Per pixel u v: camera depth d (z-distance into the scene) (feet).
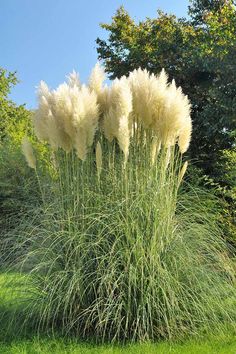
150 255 17.89
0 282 19.30
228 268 19.90
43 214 20.40
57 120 19.85
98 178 19.30
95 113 19.38
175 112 19.45
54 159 21.25
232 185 35.24
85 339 17.49
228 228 28.45
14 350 16.03
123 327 17.58
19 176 41.57
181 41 52.70
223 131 45.11
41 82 21.40
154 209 18.74
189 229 19.77
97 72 21.42
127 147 18.78
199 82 51.42
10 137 54.29
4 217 37.09
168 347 16.40
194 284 18.44
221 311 18.16
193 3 54.70
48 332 17.85
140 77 20.11
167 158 20.24
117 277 17.87
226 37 43.70
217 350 16.15
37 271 18.89
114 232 18.35
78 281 17.76
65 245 18.81
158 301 17.42
